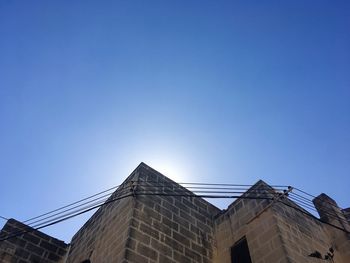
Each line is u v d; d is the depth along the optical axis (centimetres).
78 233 1432
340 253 1166
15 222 1354
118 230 1038
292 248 968
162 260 964
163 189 1210
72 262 1273
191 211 1240
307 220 1195
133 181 1149
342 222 1271
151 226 1034
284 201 1162
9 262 1227
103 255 1035
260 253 999
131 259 895
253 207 1161
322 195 1424
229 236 1174
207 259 1109
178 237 1084
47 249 1360
